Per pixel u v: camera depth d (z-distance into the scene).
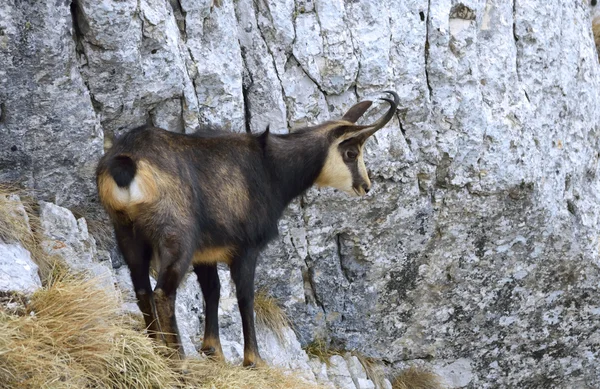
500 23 22.23
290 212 21.31
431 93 21.44
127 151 13.93
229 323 20.14
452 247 22.94
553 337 24.84
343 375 22.31
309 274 22.48
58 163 18.12
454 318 23.89
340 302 22.78
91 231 18.78
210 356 15.72
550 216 23.27
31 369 12.28
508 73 22.31
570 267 24.14
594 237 24.31
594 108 24.56
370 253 22.41
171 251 13.67
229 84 19.72
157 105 19.02
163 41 18.36
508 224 22.98
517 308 24.20
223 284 20.59
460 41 21.47
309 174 16.69
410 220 22.20
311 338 22.75
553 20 23.09
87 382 12.91
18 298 13.65
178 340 14.09
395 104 16.39
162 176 13.86
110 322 13.94
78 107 17.84
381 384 23.47
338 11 20.45
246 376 15.17
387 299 23.16
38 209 17.77
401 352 23.94
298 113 20.62
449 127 21.62
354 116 17.86
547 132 23.05
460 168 22.00
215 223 14.84
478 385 24.72
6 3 16.53
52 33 17.00
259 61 20.23
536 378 25.20
